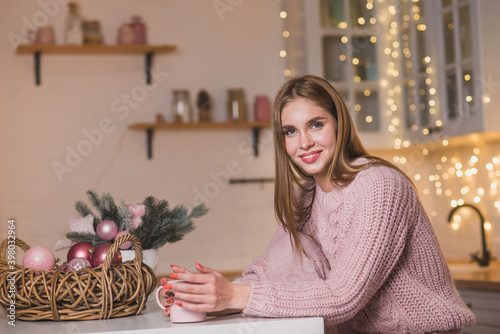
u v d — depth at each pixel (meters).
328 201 1.36
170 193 3.55
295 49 3.51
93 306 1.19
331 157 1.32
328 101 1.31
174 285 1.11
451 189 3.41
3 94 3.36
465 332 2.48
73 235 1.49
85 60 3.47
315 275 1.31
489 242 3.08
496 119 2.68
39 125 3.40
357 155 1.35
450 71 2.92
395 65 3.36
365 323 1.31
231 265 3.59
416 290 1.26
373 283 1.16
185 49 3.59
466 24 2.78
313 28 3.31
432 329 1.26
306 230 1.46
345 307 1.14
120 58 3.51
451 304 1.28
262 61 3.69
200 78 3.61
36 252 1.29
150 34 3.55
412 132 3.22
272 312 1.12
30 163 3.38
